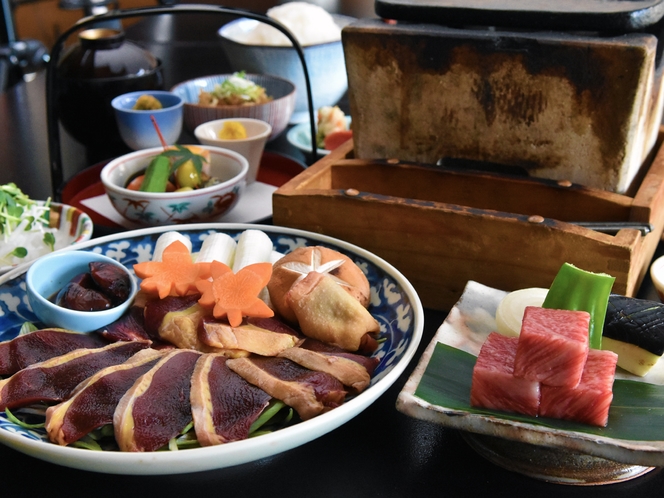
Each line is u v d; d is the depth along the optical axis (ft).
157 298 1.19
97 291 1.22
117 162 1.73
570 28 1.28
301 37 2.60
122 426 0.91
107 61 2.10
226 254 1.33
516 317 1.11
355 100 1.52
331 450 1.01
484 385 0.94
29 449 0.86
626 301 1.08
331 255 1.27
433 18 1.40
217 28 3.85
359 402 0.92
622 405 0.96
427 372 1.01
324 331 1.12
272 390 0.97
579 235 1.16
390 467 0.97
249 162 1.93
